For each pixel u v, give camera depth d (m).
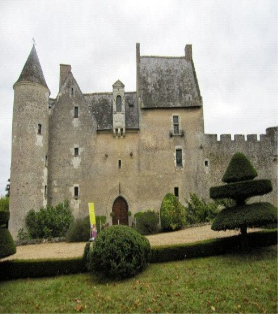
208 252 13.62
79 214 27.47
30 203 24.81
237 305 9.20
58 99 29.64
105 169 28.41
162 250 13.35
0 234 12.42
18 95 26.58
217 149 29.28
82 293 10.81
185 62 32.69
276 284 10.21
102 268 12.02
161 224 22.84
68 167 28.34
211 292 10.12
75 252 16.23
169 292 10.37
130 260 11.98
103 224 25.31
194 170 28.62
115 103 29.36
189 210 25.50
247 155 29.44
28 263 12.55
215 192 14.45
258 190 13.51
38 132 26.58
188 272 11.88
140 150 28.81
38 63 28.42
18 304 10.21
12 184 25.14
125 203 28.17
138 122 29.41
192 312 9.05
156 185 28.20
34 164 25.72
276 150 29.66
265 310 8.83
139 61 32.06
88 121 29.23
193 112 29.69
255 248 14.11
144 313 9.20
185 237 18.03
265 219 12.92
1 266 12.41
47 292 11.00
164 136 29.12
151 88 30.44
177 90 30.44
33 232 23.48
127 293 10.50
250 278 10.85
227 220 13.57
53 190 27.88
